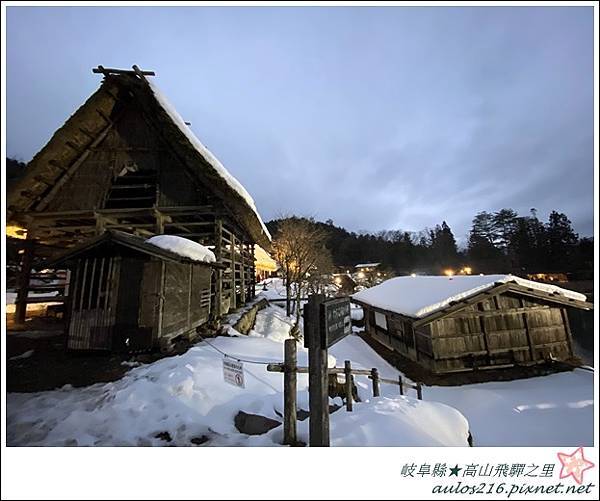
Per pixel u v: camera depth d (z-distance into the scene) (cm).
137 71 748
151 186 895
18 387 384
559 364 845
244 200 852
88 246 505
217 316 809
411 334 964
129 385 370
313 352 240
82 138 875
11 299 1241
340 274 2972
